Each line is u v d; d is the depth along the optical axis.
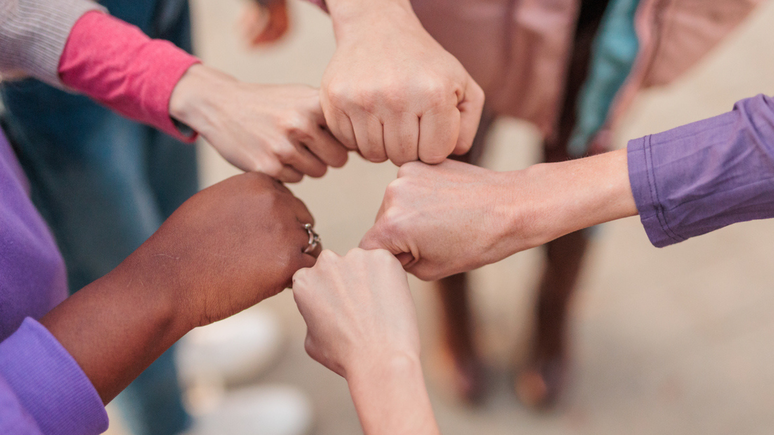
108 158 0.88
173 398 1.06
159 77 0.78
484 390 1.29
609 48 0.86
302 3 1.85
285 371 1.35
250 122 0.78
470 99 0.77
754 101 0.71
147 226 0.95
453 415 1.28
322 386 1.32
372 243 0.78
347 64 0.75
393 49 0.75
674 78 0.91
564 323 1.15
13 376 0.66
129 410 1.03
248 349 1.31
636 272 1.40
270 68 1.73
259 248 0.75
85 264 0.94
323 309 0.74
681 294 1.37
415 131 0.76
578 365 1.31
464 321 1.16
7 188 0.72
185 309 0.73
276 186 0.78
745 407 1.23
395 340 0.72
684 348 1.31
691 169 0.73
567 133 0.97
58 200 0.89
